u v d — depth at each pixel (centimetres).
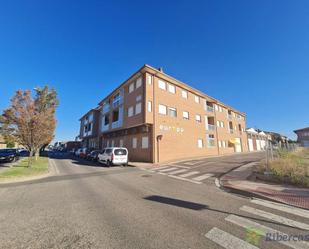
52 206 601
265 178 970
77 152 3631
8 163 2058
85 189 848
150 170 1510
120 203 631
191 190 820
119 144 2828
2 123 1551
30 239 386
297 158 1309
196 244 361
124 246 356
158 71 2250
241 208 574
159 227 439
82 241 376
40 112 1762
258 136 5275
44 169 1480
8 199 686
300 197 666
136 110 2320
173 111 2469
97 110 4116
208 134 3103
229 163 1759
